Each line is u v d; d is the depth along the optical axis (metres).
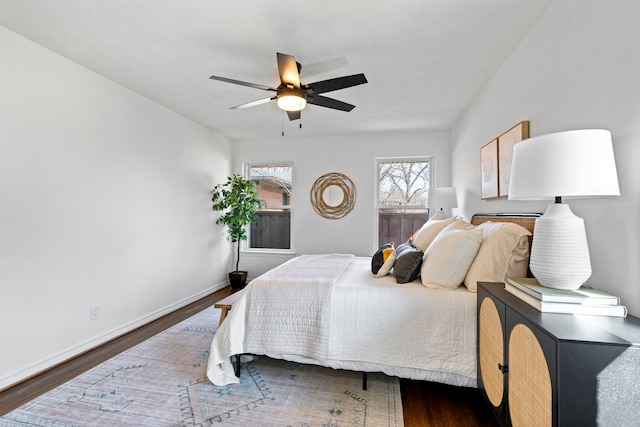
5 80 2.03
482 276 1.85
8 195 2.04
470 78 2.69
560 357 0.92
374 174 4.67
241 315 2.09
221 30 2.01
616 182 1.08
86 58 2.40
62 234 2.38
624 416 0.89
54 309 2.32
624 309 1.12
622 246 1.20
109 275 2.78
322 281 2.15
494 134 2.60
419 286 2.05
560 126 1.62
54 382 2.07
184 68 2.56
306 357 1.99
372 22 1.91
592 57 1.37
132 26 1.98
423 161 4.64
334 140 4.77
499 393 1.38
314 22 1.91
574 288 1.24
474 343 1.77
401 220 4.69
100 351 2.54
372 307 1.94
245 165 5.14
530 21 1.88
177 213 3.71
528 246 1.80
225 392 1.95
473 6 1.75
